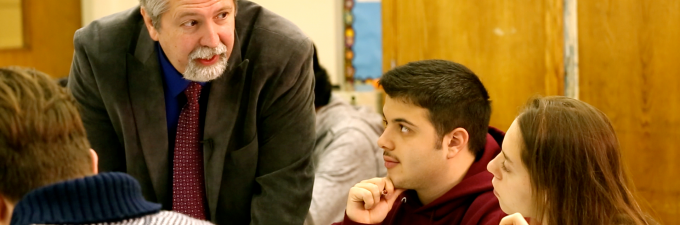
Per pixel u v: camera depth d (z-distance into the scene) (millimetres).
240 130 1611
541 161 1149
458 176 1487
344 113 2451
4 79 942
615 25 2305
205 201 1670
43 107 930
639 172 2312
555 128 1148
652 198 2301
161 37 1403
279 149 1636
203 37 1361
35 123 914
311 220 2186
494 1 2533
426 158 1445
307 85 1623
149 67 1523
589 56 2369
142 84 1536
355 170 2311
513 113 2537
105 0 3617
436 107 1420
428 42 2670
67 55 3732
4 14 3457
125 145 1588
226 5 1370
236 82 1546
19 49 3520
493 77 2564
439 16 2639
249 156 1623
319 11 3740
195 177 1640
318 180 2275
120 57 1531
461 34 2604
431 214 1497
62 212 885
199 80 1419
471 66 2600
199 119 1604
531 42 2477
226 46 1408
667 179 2262
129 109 1556
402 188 1500
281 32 1573
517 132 1200
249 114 1579
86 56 1549
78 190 896
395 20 2727
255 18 1590
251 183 1673
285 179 1636
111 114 1573
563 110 1168
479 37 2572
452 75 1459
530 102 1241
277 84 1562
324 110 2455
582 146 1136
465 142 1470
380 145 1479
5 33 3467
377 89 3223
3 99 912
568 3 2387
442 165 1462
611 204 1139
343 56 3771
